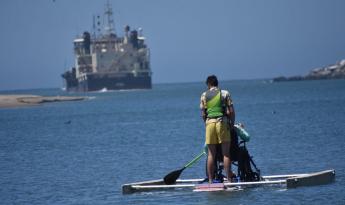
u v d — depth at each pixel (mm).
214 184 60000
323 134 117375
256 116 197250
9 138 150625
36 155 105625
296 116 184500
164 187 61875
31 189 67688
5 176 79562
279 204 52344
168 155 94875
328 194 55656
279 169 74125
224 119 60000
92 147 115500
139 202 56375
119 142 123250
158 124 180500
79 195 62344
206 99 60469
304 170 72375
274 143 105000
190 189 61594
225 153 60344
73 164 89312
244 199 55000
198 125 167500
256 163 79938
